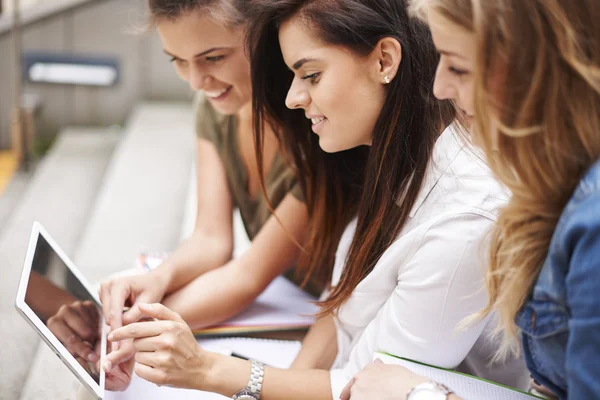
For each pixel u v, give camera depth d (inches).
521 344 48.1
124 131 155.9
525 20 36.8
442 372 51.0
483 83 38.4
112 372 57.3
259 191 74.5
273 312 70.2
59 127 163.3
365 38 50.5
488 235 47.6
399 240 52.8
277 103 60.4
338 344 63.0
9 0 159.9
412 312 51.7
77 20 155.4
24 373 82.1
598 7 36.0
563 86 37.0
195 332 67.0
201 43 61.7
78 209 132.3
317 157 62.5
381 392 47.6
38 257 56.5
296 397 55.7
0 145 161.6
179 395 58.1
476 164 50.7
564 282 38.4
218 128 73.9
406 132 52.3
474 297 50.3
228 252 73.1
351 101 52.2
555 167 38.2
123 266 101.4
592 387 35.8
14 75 149.7
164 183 129.0
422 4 41.2
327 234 65.1
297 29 51.4
